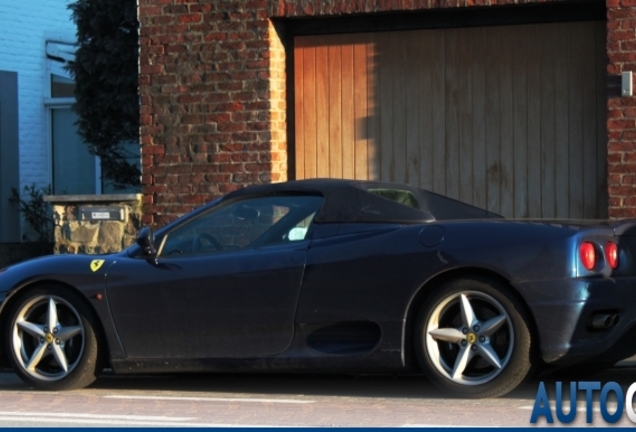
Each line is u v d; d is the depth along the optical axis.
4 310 9.86
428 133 13.90
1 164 21.14
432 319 8.59
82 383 9.65
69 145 21.83
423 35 13.88
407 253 8.66
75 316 9.68
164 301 9.36
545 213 13.48
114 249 14.88
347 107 14.24
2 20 21.28
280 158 14.34
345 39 14.21
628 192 12.58
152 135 14.76
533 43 13.45
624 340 8.73
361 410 8.38
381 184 9.54
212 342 9.23
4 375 11.30
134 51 17.06
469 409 8.22
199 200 14.55
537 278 8.30
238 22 14.26
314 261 8.95
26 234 21.45
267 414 8.30
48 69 22.05
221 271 9.22
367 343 8.84
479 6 13.25
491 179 13.67
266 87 14.18
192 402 9.01
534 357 8.44
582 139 13.29
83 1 17.38
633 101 12.52
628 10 12.49
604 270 8.44
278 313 9.02
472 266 8.43
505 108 13.59
